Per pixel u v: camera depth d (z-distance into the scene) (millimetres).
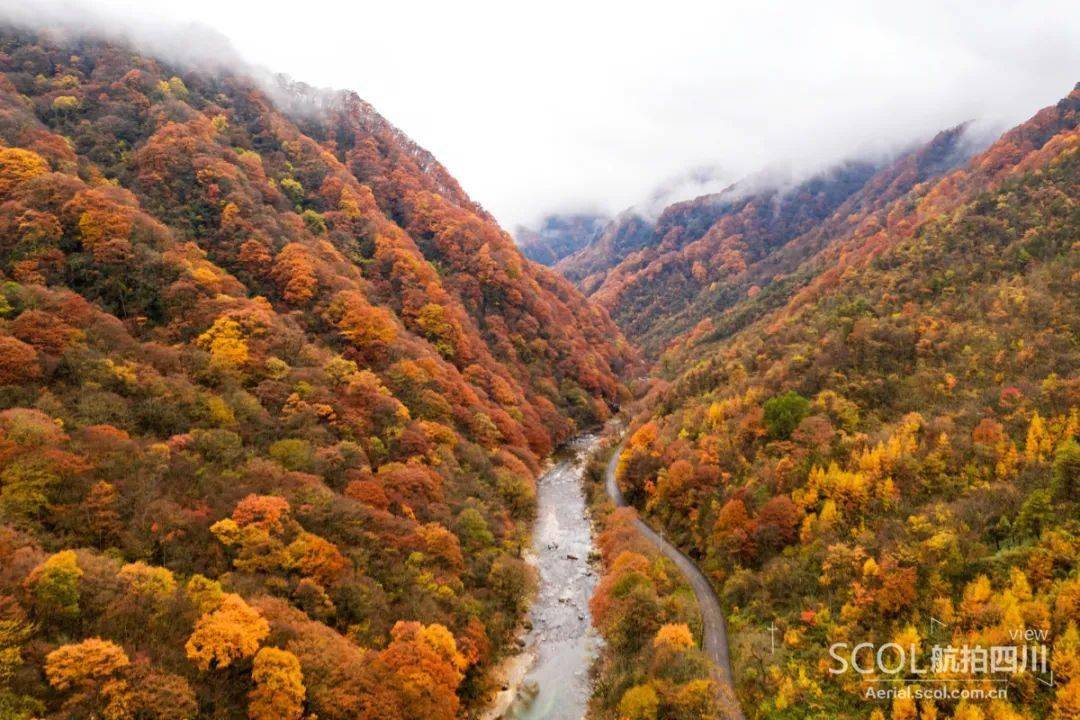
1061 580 47031
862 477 68000
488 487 94062
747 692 54656
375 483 71812
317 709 44438
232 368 78625
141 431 62906
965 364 81438
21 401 57875
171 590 46469
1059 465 55156
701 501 86562
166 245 92062
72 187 88625
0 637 37188
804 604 61062
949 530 56531
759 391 98375
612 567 78875
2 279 73750
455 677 51500
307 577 55156
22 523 46781
